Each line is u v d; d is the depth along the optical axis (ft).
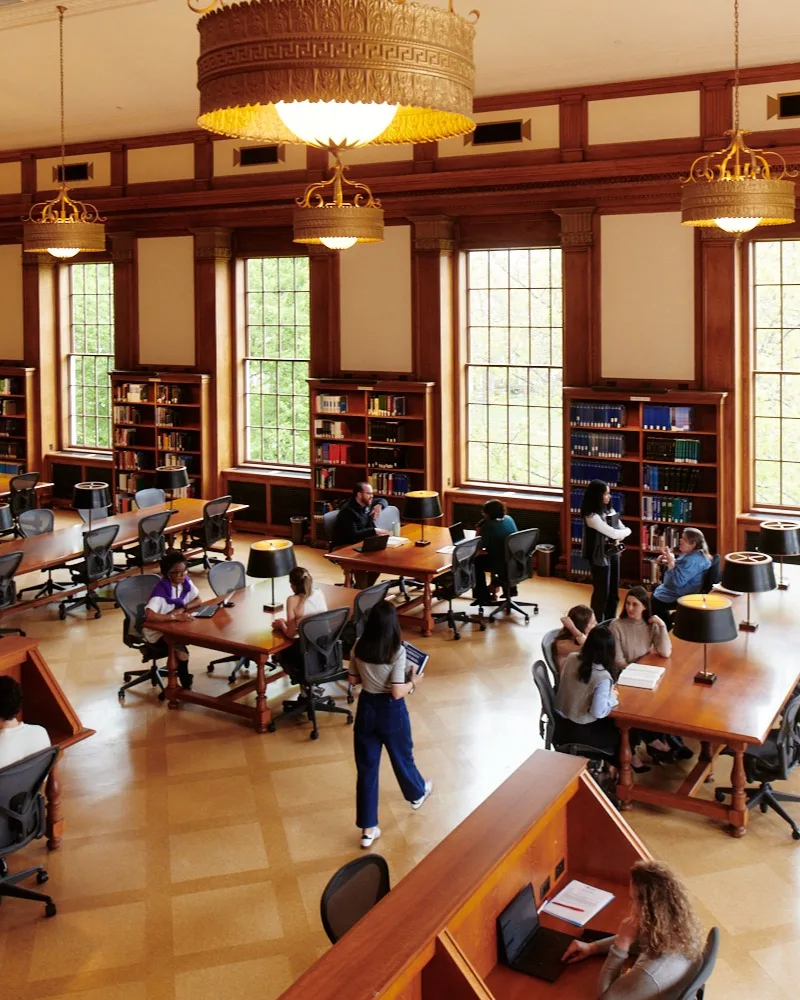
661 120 32.99
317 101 6.63
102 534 31.89
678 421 33.40
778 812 18.71
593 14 27.37
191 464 44.83
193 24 29.66
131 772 21.49
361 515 32.58
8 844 15.92
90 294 48.78
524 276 37.70
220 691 26.00
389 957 9.38
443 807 19.79
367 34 6.58
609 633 19.12
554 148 34.81
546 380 37.73
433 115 8.19
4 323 49.88
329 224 25.12
